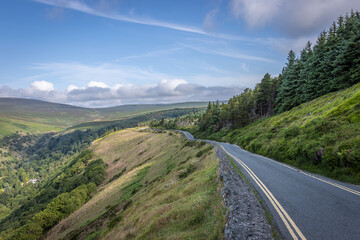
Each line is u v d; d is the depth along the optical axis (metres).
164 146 65.75
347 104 18.92
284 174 13.89
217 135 67.50
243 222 6.50
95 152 98.69
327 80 35.41
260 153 25.95
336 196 8.77
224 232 6.55
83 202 48.75
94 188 55.69
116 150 93.50
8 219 79.44
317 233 5.90
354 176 11.22
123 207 25.31
